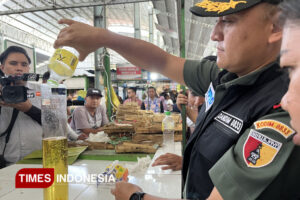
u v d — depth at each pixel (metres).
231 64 0.53
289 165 0.36
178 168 1.02
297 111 0.23
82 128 2.24
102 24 3.19
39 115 1.42
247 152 0.41
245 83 0.52
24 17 8.48
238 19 0.48
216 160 0.53
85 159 1.24
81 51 0.75
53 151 0.62
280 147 0.37
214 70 0.90
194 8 0.56
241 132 0.48
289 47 0.23
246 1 0.46
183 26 1.11
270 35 0.46
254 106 0.48
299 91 0.23
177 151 1.33
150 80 5.15
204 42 7.95
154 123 1.65
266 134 0.39
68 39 0.70
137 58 0.91
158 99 5.32
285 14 0.24
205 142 0.59
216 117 0.60
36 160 1.20
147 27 11.77
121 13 9.63
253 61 0.51
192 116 1.83
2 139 1.38
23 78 1.19
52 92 0.70
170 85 7.74
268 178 0.36
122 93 6.87
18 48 1.47
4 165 1.34
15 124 1.40
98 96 2.39
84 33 0.72
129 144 1.31
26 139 1.42
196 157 0.62
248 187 0.38
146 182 0.90
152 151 1.27
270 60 0.51
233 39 0.50
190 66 0.94
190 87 0.98
